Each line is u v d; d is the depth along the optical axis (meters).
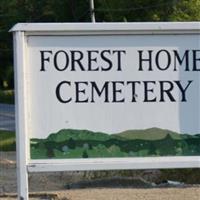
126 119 7.14
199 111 7.20
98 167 7.09
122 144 7.14
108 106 7.12
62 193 11.40
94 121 7.12
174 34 7.14
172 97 7.18
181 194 10.88
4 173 16.02
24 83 6.99
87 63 7.09
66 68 7.08
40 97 7.07
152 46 7.12
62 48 7.06
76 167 7.08
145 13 33.53
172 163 7.16
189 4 26.69
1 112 51.00
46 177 14.34
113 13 35.28
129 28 7.04
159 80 7.16
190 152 7.21
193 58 7.17
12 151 23.98
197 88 7.20
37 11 56.62
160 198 10.52
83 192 11.47
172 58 7.16
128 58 7.11
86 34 7.05
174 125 7.20
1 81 86.31
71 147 7.11
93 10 37.81
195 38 7.16
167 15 30.16
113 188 12.00
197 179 12.87
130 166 7.11
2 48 68.00
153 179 13.26
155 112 7.17
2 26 63.09
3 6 60.41
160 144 7.18
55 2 52.75
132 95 7.14
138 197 10.70
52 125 7.09
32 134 7.08
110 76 7.11
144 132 7.16
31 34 7.01
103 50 7.09
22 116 6.99
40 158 7.09
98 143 7.12
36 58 7.05
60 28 7.00
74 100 7.09
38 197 11.17
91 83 7.10
